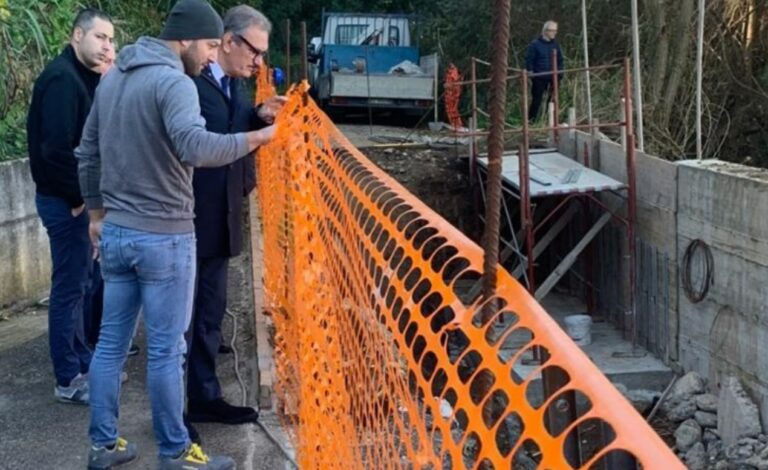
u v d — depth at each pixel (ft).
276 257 19.07
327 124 13.80
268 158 21.50
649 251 39.42
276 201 19.11
